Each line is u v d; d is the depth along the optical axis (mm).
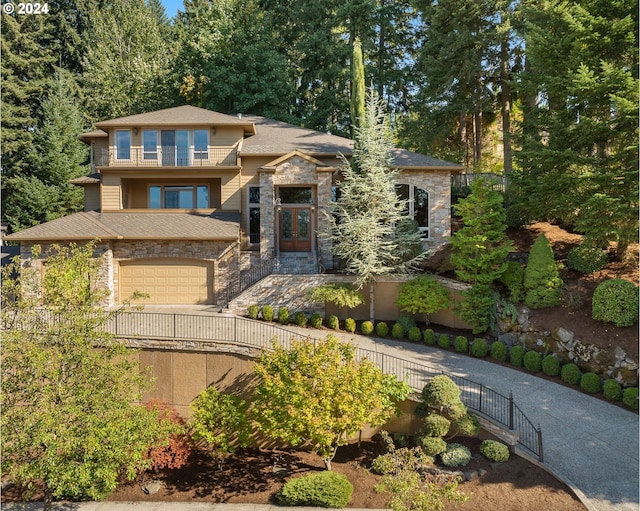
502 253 18062
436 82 29953
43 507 12383
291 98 39531
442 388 13016
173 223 23484
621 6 17828
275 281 20641
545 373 16156
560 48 18859
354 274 20828
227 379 15023
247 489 12914
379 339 18906
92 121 40312
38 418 10023
